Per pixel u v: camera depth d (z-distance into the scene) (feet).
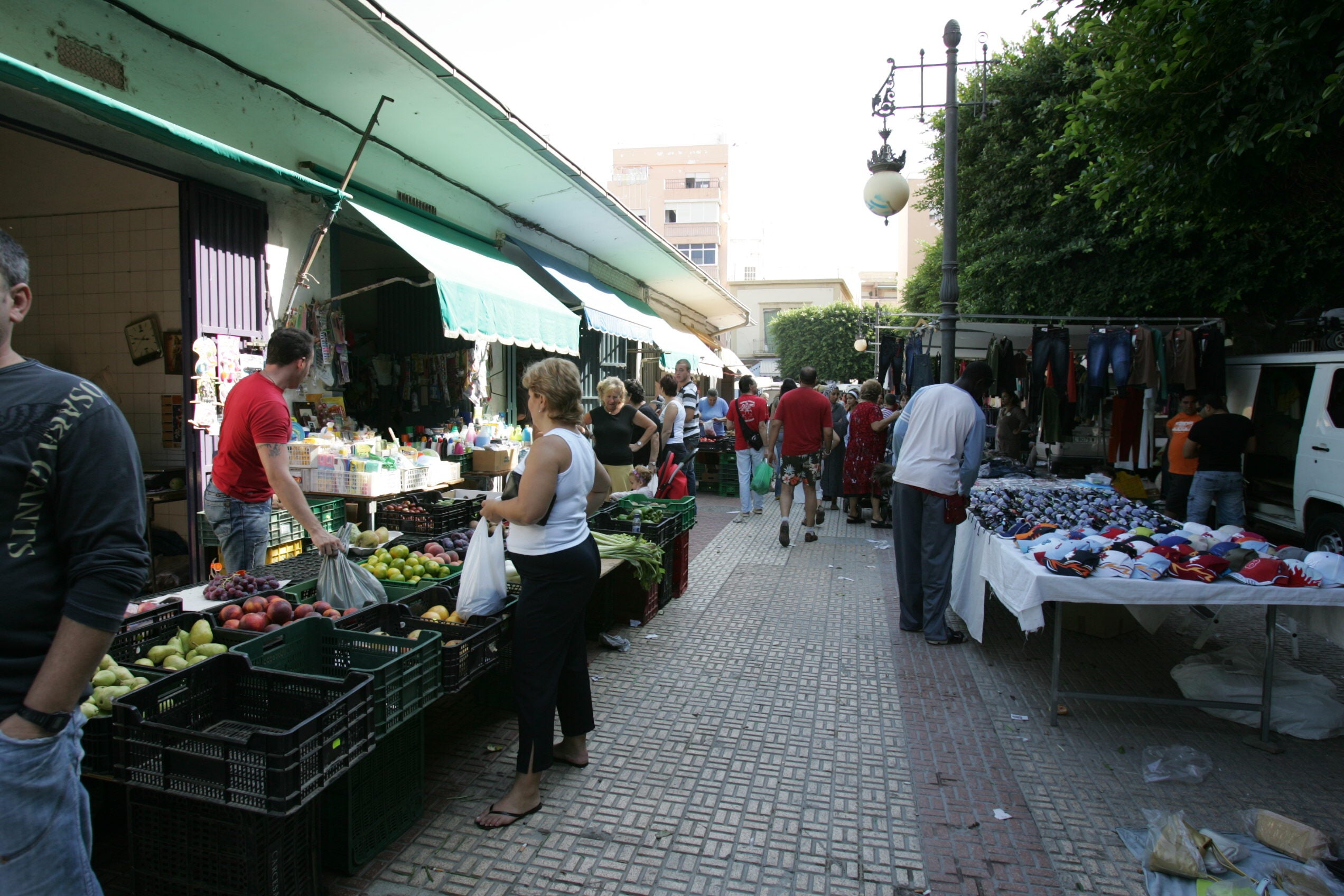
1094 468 38.29
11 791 4.86
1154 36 14.47
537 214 31.99
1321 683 13.23
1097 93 15.99
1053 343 28.73
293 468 18.15
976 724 12.80
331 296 20.79
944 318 23.13
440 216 26.21
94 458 5.11
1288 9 12.44
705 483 42.32
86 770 7.11
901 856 9.13
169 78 15.53
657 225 152.87
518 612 9.80
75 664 4.93
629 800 10.24
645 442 23.34
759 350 141.18
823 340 115.34
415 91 19.44
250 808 6.68
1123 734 12.50
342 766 7.47
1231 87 13.58
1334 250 28.94
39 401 5.01
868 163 24.90
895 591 21.25
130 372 19.69
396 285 28.58
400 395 27.89
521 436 27.45
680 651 16.16
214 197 16.88
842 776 11.00
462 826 9.56
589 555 9.94
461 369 27.14
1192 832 9.12
